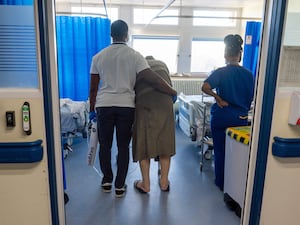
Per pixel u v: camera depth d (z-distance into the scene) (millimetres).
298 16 1529
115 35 2260
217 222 2137
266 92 1580
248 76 2400
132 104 2328
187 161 3410
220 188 2686
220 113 2477
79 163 3277
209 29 6109
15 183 1563
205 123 3312
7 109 1461
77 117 3629
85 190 2613
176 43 6148
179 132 4691
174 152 2531
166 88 2324
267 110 1587
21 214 1616
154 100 2377
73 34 4160
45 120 1490
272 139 1626
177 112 4891
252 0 5207
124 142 2395
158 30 6039
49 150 1531
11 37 1427
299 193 1721
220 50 6230
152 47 6145
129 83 2279
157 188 2678
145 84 2354
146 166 2523
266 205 1721
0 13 1406
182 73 6164
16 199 1590
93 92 2430
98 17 4227
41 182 1573
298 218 1766
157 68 2447
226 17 5867
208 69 6289
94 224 2078
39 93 1462
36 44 1429
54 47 1479
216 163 2674
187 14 5988
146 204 2377
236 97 2430
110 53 2242
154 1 5504
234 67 2396
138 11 5945
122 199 2453
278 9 1492
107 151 2475
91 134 2574
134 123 2426
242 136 2059
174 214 2234
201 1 5406
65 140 3496
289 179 1693
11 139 1492
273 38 1528
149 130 2402
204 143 3365
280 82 1596
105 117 2330
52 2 1436
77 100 4344
